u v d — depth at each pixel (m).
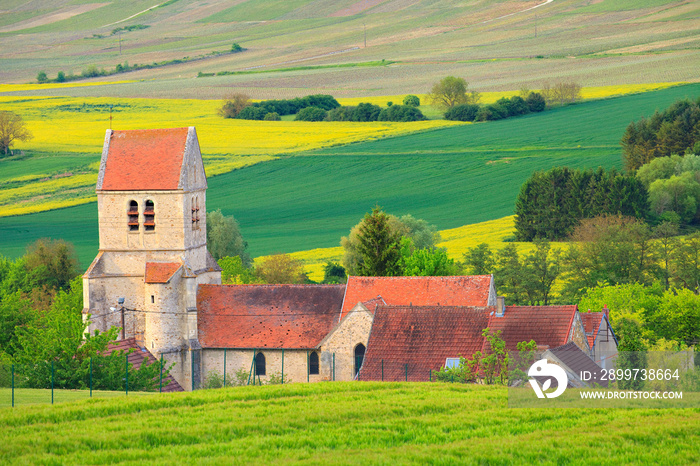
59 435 84.06
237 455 77.38
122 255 154.25
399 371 135.38
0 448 79.00
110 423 89.69
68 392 116.19
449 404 97.00
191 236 155.62
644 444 78.19
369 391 108.25
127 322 154.25
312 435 84.38
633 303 192.12
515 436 82.19
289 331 150.12
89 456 77.12
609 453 75.81
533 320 138.00
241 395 104.56
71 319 129.88
